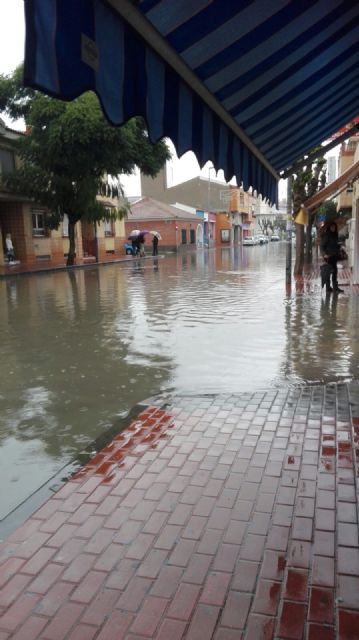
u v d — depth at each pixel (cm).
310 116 426
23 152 2258
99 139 1919
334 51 314
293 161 535
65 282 1886
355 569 276
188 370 669
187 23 209
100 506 342
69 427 489
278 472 381
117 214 2675
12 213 2562
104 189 2472
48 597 261
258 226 9056
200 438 446
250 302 1255
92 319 1067
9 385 625
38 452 435
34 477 391
